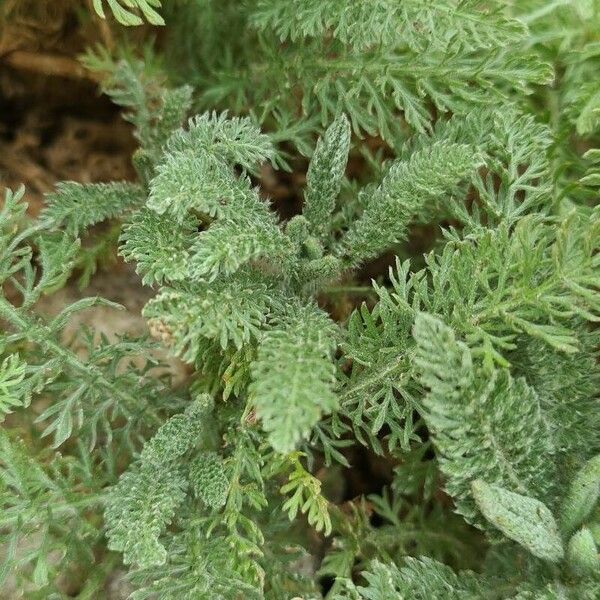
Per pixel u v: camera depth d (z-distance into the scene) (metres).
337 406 0.10
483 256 0.11
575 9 0.15
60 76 0.17
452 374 0.10
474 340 0.11
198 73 0.17
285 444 0.09
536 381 0.12
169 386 0.15
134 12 0.17
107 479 0.13
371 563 0.11
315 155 0.12
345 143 0.12
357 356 0.12
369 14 0.13
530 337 0.12
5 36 0.16
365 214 0.13
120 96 0.16
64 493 0.13
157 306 0.10
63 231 0.14
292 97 0.16
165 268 0.11
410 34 0.13
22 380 0.12
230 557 0.12
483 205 0.15
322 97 0.14
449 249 0.11
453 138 0.13
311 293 0.13
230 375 0.12
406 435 0.12
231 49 0.17
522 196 0.16
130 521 0.11
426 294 0.11
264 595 0.13
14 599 0.14
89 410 0.14
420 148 0.13
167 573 0.12
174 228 0.11
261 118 0.15
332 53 0.16
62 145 0.18
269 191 0.18
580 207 0.13
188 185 0.11
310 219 0.13
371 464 0.16
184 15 0.17
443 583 0.11
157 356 0.17
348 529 0.14
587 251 0.10
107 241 0.16
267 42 0.16
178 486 0.12
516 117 0.13
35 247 0.17
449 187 0.12
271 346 0.10
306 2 0.14
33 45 0.17
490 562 0.12
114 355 0.13
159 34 0.17
